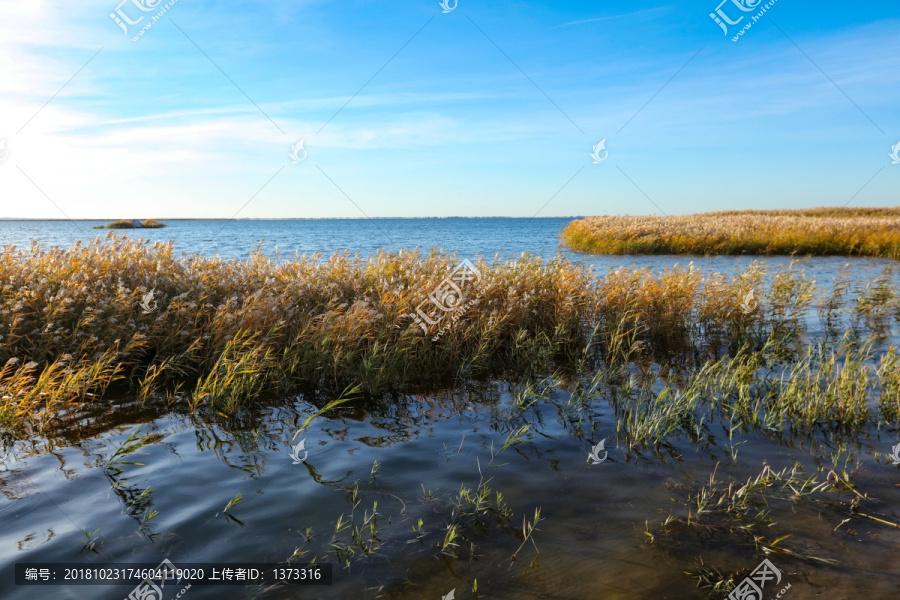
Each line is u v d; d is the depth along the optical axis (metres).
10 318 6.79
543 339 9.16
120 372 7.04
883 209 63.41
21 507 4.03
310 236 54.44
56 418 5.74
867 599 3.11
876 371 6.92
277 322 7.67
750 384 7.07
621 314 9.79
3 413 5.38
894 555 3.54
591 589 3.23
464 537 3.79
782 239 28.02
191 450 5.11
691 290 10.57
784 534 3.81
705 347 9.61
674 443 5.44
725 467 4.89
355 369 7.36
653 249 29.14
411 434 5.67
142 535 3.73
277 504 4.20
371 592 3.20
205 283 8.52
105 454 4.96
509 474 4.77
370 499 4.31
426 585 3.27
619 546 3.67
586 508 4.18
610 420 6.11
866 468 4.82
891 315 11.73
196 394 6.14
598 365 8.48
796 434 5.63
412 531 3.85
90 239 9.37
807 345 9.42
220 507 4.13
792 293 12.37
